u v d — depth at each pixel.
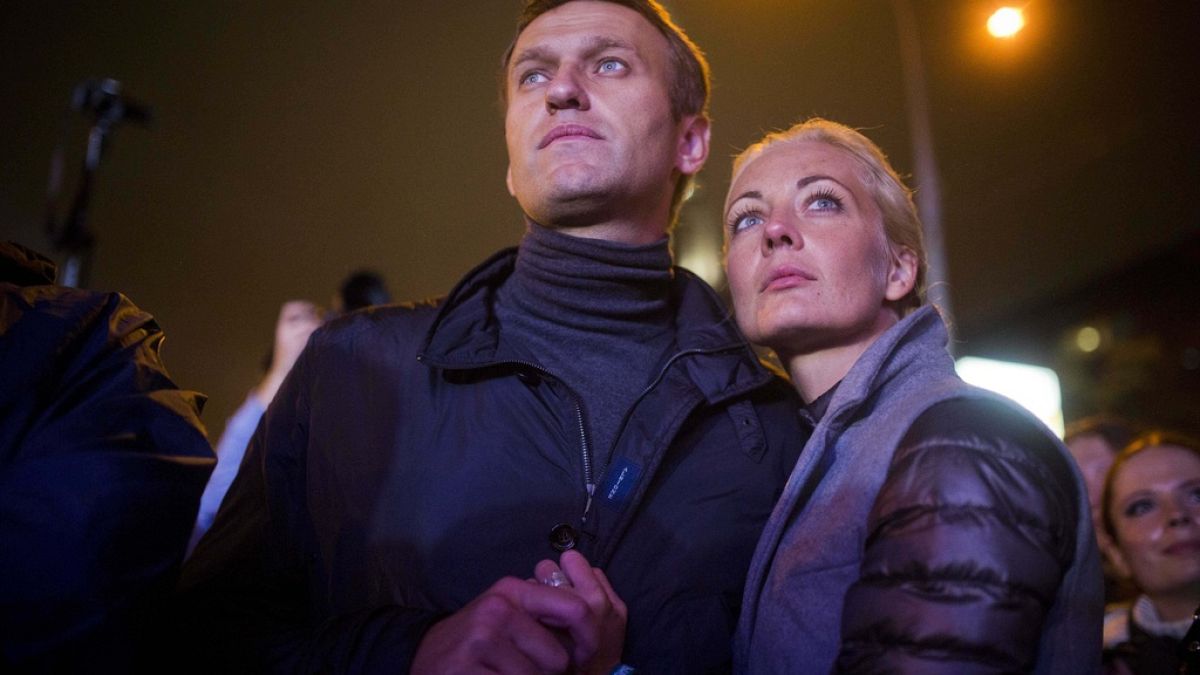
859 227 1.54
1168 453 2.51
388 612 1.26
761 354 2.02
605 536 1.36
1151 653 2.41
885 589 1.07
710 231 4.29
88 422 1.10
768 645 1.27
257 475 1.54
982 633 1.01
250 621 1.36
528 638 1.15
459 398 1.46
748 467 1.48
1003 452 1.11
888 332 1.40
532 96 1.61
